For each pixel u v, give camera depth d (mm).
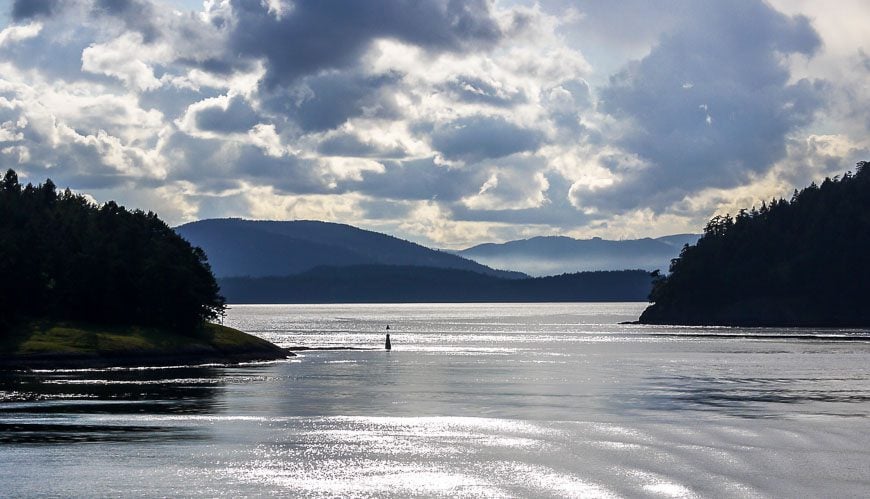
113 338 133000
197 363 134250
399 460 57500
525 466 55656
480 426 70250
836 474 53125
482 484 51312
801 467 54938
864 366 128375
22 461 56938
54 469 54750
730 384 102250
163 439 64500
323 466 55844
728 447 61125
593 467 55219
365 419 73938
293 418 74375
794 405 82688
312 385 101438
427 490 50125
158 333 143250
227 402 84875
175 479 52469
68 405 82000
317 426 70312
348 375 114438
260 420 73188
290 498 48594
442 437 65438
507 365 131500
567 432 67375
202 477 52938
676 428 68875
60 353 123812
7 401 84688
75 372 117625
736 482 51281
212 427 69688
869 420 72812
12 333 131750
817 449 60312
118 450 60438
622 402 85250
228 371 120562
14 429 68375
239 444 62656
